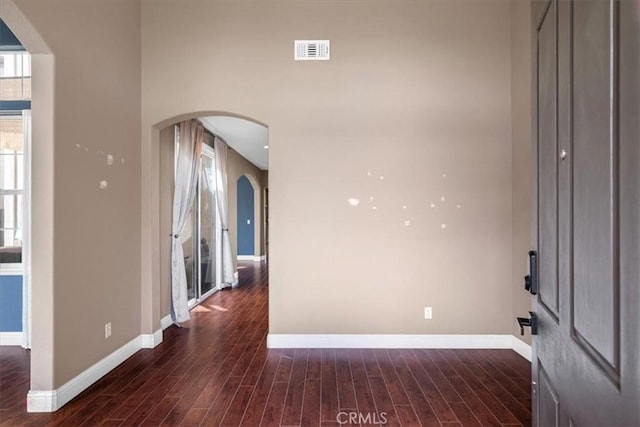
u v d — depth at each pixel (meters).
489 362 3.16
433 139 3.52
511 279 3.48
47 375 2.41
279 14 3.56
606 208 0.77
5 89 3.55
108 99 3.02
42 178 2.41
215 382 2.80
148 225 3.56
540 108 1.29
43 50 2.39
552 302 1.17
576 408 0.95
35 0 2.27
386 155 3.52
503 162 3.50
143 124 3.57
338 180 3.53
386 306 3.50
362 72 3.53
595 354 0.83
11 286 3.61
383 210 3.51
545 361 1.25
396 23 3.54
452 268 3.50
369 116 3.53
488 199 3.50
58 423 2.27
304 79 3.54
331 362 3.16
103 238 2.95
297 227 3.52
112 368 3.04
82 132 2.70
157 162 3.70
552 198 1.17
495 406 2.45
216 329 4.11
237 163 7.89
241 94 3.54
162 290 4.07
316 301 3.51
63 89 2.51
